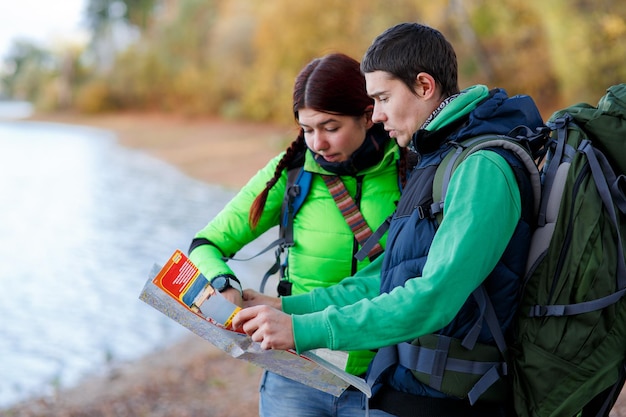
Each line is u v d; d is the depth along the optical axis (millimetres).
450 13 23328
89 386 5934
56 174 25000
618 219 1809
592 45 17188
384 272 1901
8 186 21703
